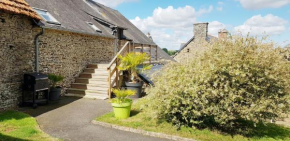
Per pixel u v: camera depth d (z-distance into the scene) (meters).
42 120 6.49
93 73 11.20
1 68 7.17
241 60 5.14
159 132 5.48
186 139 5.16
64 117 6.83
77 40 11.11
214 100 5.30
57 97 9.17
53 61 9.59
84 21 13.40
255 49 5.36
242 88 5.18
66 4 14.20
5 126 5.70
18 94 7.91
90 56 12.27
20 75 7.97
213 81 5.29
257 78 5.18
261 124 6.60
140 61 10.68
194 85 5.25
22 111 7.38
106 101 9.12
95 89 10.28
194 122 5.48
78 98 9.67
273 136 5.85
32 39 8.48
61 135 5.39
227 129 5.88
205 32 25.28
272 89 5.32
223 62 5.19
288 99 5.20
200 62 5.68
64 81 10.33
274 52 5.34
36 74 8.00
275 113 5.31
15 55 7.71
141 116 6.77
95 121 6.31
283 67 5.33
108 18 19.28
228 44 5.58
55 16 10.64
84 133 5.56
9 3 7.24
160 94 5.74
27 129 5.52
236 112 5.26
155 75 6.55
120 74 11.09
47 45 9.23
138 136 5.44
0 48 7.09
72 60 10.80
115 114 6.60
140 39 20.86
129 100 6.91
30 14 7.82
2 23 7.09
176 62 6.33
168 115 5.94
